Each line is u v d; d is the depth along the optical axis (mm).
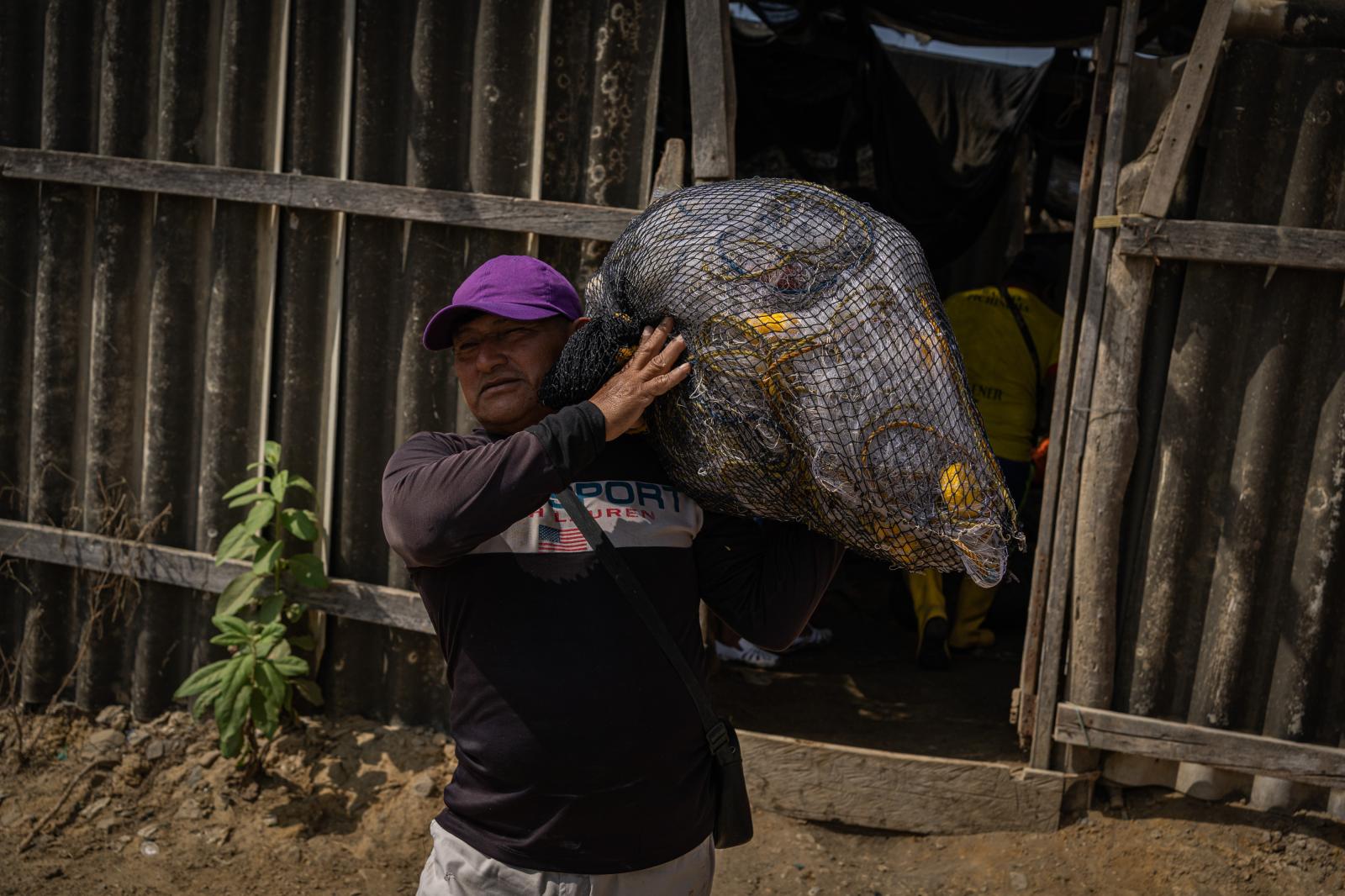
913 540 1721
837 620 5414
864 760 3564
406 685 3877
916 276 1739
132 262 3865
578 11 3473
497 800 1748
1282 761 3379
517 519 1634
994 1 4449
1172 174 3197
